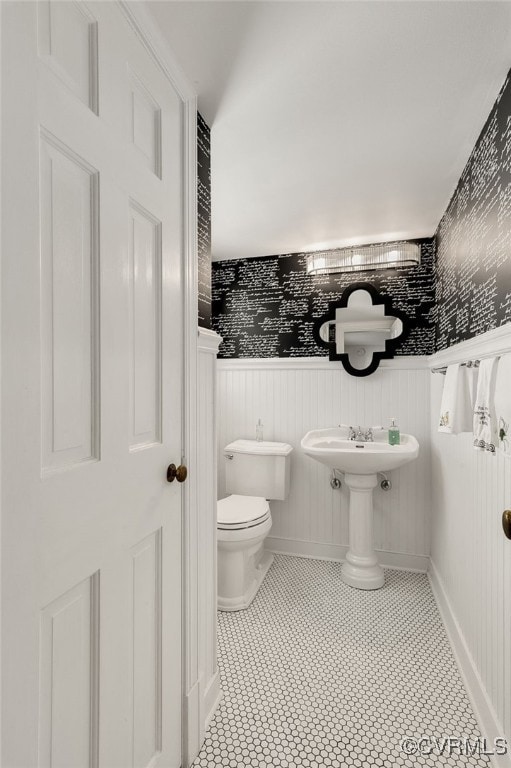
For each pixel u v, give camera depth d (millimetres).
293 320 2775
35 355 608
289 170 1742
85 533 767
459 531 1743
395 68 1161
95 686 802
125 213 897
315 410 2701
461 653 1611
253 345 2865
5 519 560
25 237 589
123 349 888
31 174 601
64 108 708
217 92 1262
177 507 1153
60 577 700
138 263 960
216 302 2953
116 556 865
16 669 578
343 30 1023
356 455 2145
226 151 1603
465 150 1587
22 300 583
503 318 1229
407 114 1374
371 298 2572
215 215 2209
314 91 1261
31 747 600
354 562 2359
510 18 982
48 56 675
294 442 2746
